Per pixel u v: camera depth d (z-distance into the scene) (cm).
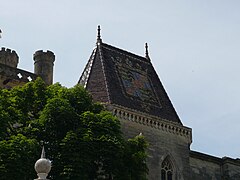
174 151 5722
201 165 6425
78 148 3738
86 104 4284
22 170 3466
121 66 6150
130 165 4078
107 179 4000
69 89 4316
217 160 6631
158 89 6319
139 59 6538
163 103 6150
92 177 3931
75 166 3659
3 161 3462
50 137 3956
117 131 4100
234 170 6681
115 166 3894
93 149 3803
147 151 5456
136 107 5712
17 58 6038
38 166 2336
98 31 6350
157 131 5669
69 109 4009
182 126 5931
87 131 3872
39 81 4328
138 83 6122
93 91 5650
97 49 6194
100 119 4041
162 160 5562
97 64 5988
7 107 4025
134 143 4334
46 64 5825
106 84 5688
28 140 3625
